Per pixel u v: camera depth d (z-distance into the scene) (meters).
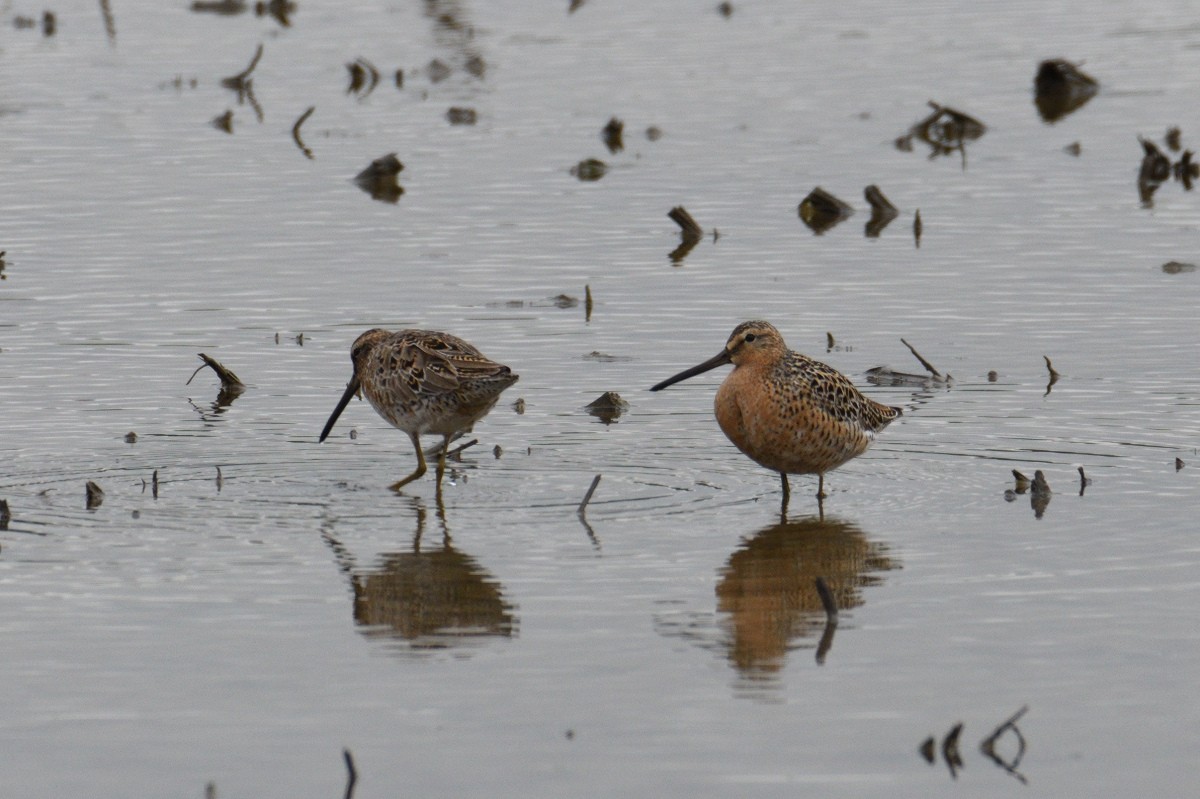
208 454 14.23
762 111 26.41
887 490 13.38
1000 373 16.17
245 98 27.38
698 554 11.95
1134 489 13.12
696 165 23.88
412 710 9.39
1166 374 15.95
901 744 8.96
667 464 14.12
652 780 8.58
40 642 10.30
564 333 17.48
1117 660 9.92
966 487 13.37
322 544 12.16
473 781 8.57
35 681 9.75
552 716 9.30
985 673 9.80
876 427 13.76
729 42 30.64
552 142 25.00
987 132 25.28
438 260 19.94
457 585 11.33
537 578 11.48
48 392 15.73
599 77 28.47
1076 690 9.55
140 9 33.69
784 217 21.67
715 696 9.55
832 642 10.31
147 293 18.75
